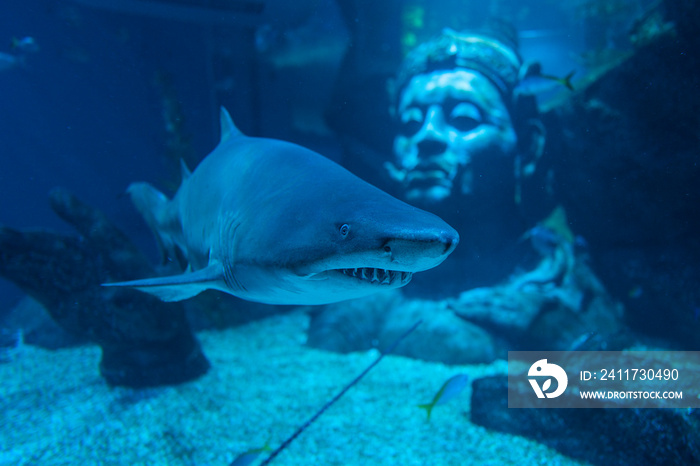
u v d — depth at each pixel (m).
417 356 3.01
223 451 1.85
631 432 1.72
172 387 2.54
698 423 1.62
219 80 6.44
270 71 6.61
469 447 1.88
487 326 3.12
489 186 3.48
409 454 1.84
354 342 3.25
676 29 2.81
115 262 2.39
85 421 2.12
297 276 0.94
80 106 7.11
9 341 3.55
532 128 3.70
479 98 3.44
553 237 3.59
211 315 3.77
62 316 2.43
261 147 1.28
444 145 3.40
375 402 2.34
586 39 6.07
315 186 1.03
